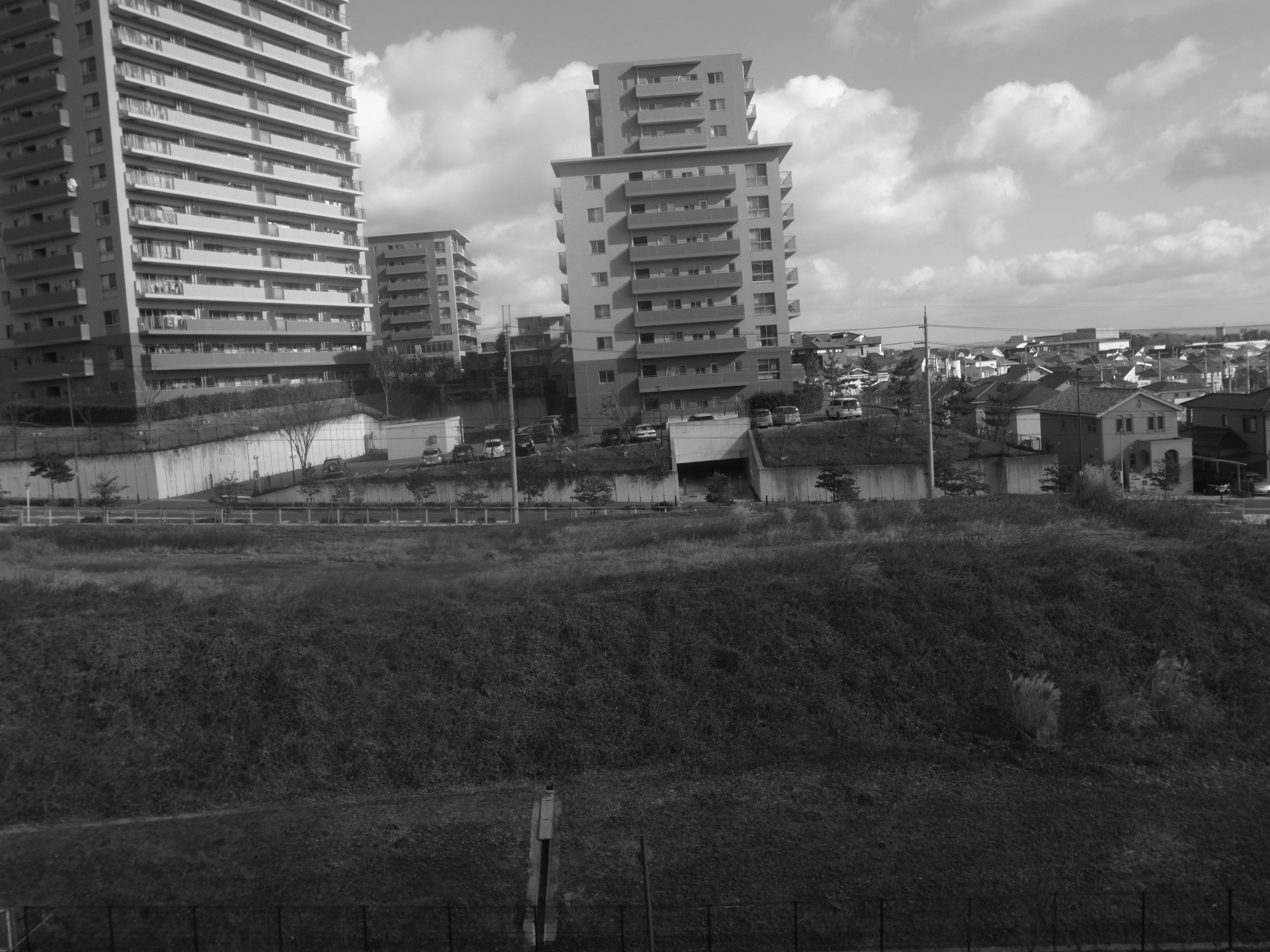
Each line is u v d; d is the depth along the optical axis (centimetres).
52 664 1822
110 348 6494
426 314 11644
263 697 1783
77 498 4941
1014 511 2845
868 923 1255
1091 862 1376
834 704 1795
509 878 1370
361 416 6869
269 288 7569
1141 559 2148
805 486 4800
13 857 1420
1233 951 1186
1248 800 1527
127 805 1578
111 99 6375
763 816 1512
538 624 1961
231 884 1352
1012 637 1939
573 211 7106
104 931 1251
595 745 1722
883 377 10819
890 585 2044
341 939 1240
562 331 10838
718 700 1809
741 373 7131
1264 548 2197
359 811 1561
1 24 6531
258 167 7400
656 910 1286
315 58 8088
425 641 1905
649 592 2045
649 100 7294
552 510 4466
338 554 2891
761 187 7131
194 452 5278
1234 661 1897
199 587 2212
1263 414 5478
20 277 6644
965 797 1550
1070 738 1698
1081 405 5662
